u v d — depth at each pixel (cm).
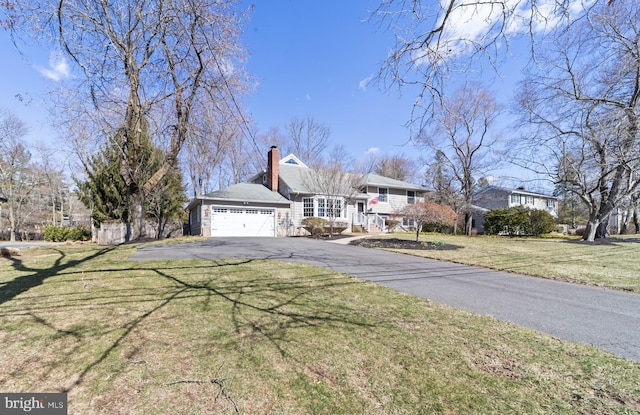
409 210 1343
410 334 344
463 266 816
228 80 981
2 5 516
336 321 380
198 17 682
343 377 255
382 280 622
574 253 1057
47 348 300
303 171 2188
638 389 242
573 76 1039
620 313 431
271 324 366
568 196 2405
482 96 2006
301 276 633
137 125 1238
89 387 238
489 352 303
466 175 2280
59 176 2927
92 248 1084
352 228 2091
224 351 297
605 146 1166
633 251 1110
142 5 804
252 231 1789
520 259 930
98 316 388
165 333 337
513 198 2905
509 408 217
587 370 271
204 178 2439
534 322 391
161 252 959
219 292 502
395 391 237
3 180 2406
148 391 234
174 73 1056
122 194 1692
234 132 1239
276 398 227
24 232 2461
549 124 1335
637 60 612
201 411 213
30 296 473
